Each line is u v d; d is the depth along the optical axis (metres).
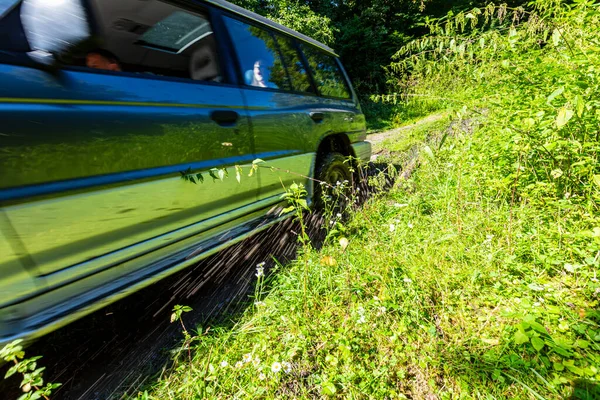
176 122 1.39
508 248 1.58
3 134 0.87
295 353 1.25
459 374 1.05
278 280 1.76
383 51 12.81
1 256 0.88
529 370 0.99
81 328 1.54
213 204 1.61
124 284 1.21
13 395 1.21
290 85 2.32
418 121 7.25
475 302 1.36
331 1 14.82
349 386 1.09
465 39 1.74
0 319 0.89
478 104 2.20
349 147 3.09
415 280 1.47
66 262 1.05
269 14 9.16
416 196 2.49
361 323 1.30
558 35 1.45
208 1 1.74
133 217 1.24
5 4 0.95
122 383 1.25
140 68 1.58
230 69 1.79
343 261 1.81
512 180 1.91
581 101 1.06
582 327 1.07
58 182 1.00
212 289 1.84
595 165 1.61
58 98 1.01
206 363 1.25
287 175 2.12
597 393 0.88
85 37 1.19
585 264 1.33
